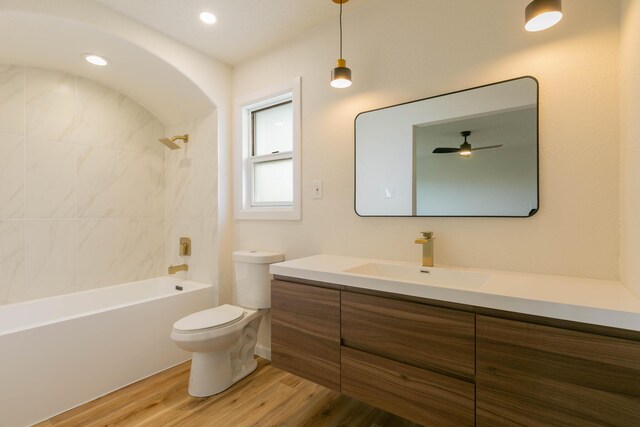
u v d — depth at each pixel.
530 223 1.37
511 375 0.96
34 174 2.19
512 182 1.41
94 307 2.42
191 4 1.84
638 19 0.97
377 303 1.24
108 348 1.89
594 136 1.24
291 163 2.35
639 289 0.94
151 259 2.88
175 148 2.65
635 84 1.01
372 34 1.83
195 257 2.69
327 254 2.02
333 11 1.91
